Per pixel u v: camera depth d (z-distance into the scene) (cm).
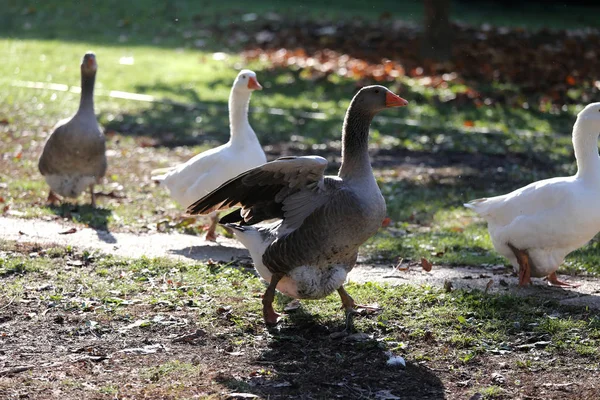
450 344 729
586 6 3628
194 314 779
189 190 1010
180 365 663
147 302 806
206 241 1046
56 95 1959
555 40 2608
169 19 2909
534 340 742
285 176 708
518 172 1484
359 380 655
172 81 2169
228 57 2434
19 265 878
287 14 3047
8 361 662
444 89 2072
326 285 738
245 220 756
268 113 1897
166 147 1609
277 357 695
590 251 1057
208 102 1995
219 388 626
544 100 1995
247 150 1009
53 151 1131
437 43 2327
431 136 1750
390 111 1931
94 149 1138
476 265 988
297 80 2183
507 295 846
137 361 674
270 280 765
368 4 3466
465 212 1239
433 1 2305
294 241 718
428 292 854
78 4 3033
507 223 899
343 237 711
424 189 1371
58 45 2486
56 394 605
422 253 1024
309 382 647
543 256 884
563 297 859
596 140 855
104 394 607
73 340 712
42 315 760
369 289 862
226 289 848
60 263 905
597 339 740
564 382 658
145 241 1025
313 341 731
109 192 1266
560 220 851
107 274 881
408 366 684
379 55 2381
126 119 1811
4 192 1220
